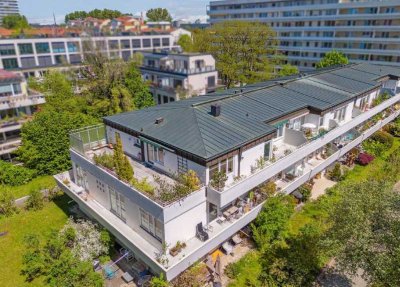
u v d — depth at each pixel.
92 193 24.62
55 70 50.44
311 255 19.98
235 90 32.25
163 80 58.78
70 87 47.44
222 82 66.75
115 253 22.19
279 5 100.19
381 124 38.94
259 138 21.33
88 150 26.56
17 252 23.27
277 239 21.92
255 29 61.94
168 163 21.53
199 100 28.16
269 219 21.42
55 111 39.94
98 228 22.64
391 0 73.19
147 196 18.02
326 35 86.44
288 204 22.95
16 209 28.41
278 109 26.05
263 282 19.12
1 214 27.89
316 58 88.50
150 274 19.56
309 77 37.16
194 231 19.42
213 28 71.81
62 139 35.75
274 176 24.80
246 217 20.89
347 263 15.78
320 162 28.81
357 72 42.88
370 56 78.19
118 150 19.67
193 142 19.78
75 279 18.25
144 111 26.42
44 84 46.31
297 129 29.03
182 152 19.30
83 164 24.22
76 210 27.31
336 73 40.94
